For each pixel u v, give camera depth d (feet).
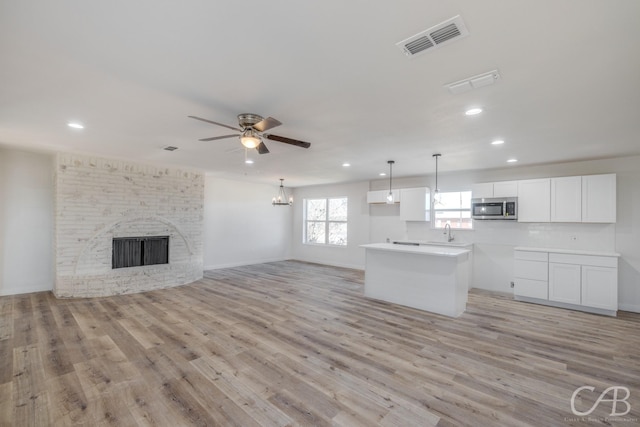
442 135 11.65
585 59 6.15
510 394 7.73
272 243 29.94
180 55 6.24
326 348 10.30
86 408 6.96
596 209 15.05
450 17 4.98
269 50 6.03
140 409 6.95
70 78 7.27
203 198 21.43
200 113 9.54
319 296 17.01
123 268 17.66
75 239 16.07
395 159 16.30
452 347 10.48
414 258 14.96
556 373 8.79
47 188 17.10
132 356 9.55
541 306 15.51
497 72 6.79
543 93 7.80
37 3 4.66
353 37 5.56
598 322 13.16
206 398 7.41
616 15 4.81
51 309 14.03
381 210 24.89
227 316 13.47
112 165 17.24
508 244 18.56
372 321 13.00
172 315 13.53
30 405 7.04
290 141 10.30
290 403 7.25
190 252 20.58
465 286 14.84
